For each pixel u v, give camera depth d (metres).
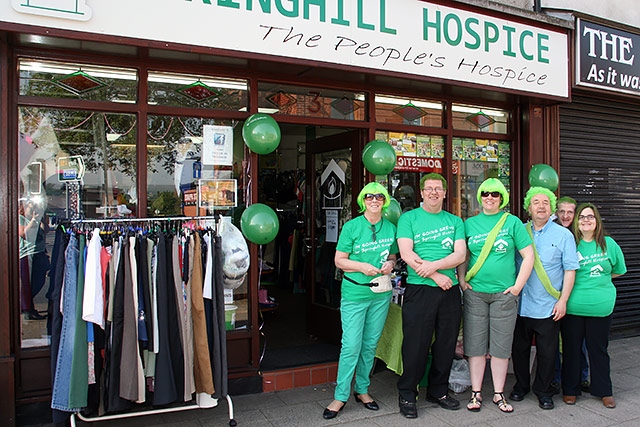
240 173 4.30
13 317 3.55
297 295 7.91
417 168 5.16
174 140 4.08
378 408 3.93
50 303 3.60
